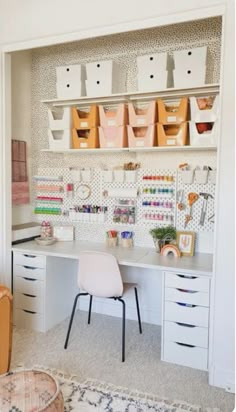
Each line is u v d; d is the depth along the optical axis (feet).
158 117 8.83
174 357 7.98
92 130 9.48
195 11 7.02
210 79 8.94
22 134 10.87
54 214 10.97
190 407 6.46
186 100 8.51
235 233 6.90
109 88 9.11
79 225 10.79
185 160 9.47
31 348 8.55
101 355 8.29
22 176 10.83
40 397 5.53
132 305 10.46
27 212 11.24
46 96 11.00
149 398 6.69
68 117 9.75
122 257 8.67
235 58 6.70
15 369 7.54
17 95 10.61
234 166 6.82
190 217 9.33
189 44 9.22
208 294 7.54
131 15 7.56
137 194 9.83
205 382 7.29
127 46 9.92
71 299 10.75
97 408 6.36
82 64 9.94
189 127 8.55
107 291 8.23
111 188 10.16
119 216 10.07
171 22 7.25
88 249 9.57
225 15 6.76
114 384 7.12
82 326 9.94
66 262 10.37
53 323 9.84
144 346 8.80
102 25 7.84
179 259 8.57
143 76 8.73
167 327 7.98
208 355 7.61
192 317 7.73
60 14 8.27
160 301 10.12
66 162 10.91
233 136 6.81
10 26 8.87
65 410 6.27
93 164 10.57
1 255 9.58
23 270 9.65
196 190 9.26
